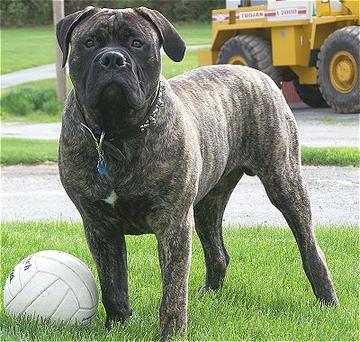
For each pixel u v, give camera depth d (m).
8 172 16.83
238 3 25.98
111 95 5.67
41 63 50.69
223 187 8.02
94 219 6.39
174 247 6.20
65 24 6.14
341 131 20.41
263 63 24.52
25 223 11.40
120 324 6.72
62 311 6.49
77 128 6.07
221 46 27.03
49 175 16.42
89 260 9.16
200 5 55.16
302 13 23.39
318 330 6.84
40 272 6.57
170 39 6.10
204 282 8.24
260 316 7.18
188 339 6.48
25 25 72.81
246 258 9.38
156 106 6.02
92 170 6.08
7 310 6.67
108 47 5.78
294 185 7.66
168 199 6.11
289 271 8.75
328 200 13.07
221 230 8.26
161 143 6.03
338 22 23.80
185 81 7.20
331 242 10.02
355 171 15.59
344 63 22.86
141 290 7.96
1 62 50.41
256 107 7.57
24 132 24.50
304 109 26.20
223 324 6.90
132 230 6.46
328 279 7.70
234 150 7.46
